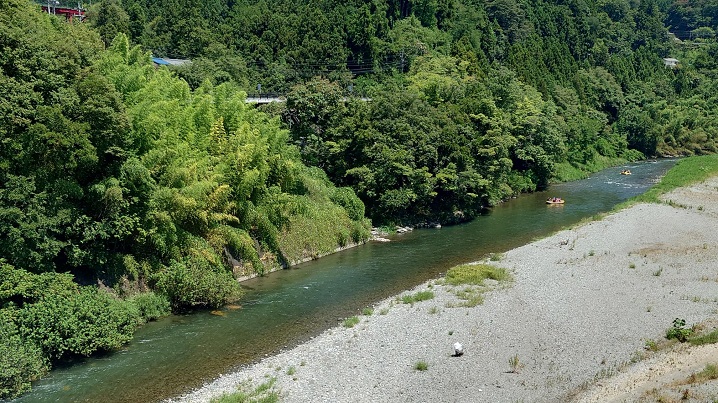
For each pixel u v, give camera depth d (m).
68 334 21.48
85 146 23.94
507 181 62.22
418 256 38.25
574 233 42.03
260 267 33.50
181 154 29.69
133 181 26.39
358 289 31.23
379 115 48.09
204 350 23.06
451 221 49.44
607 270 32.44
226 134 36.25
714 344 21.55
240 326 25.75
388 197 45.56
